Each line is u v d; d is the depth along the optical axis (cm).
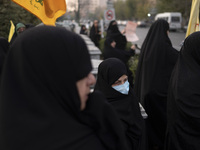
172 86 219
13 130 72
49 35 78
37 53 76
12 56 79
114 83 190
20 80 75
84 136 83
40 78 76
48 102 76
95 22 1055
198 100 192
